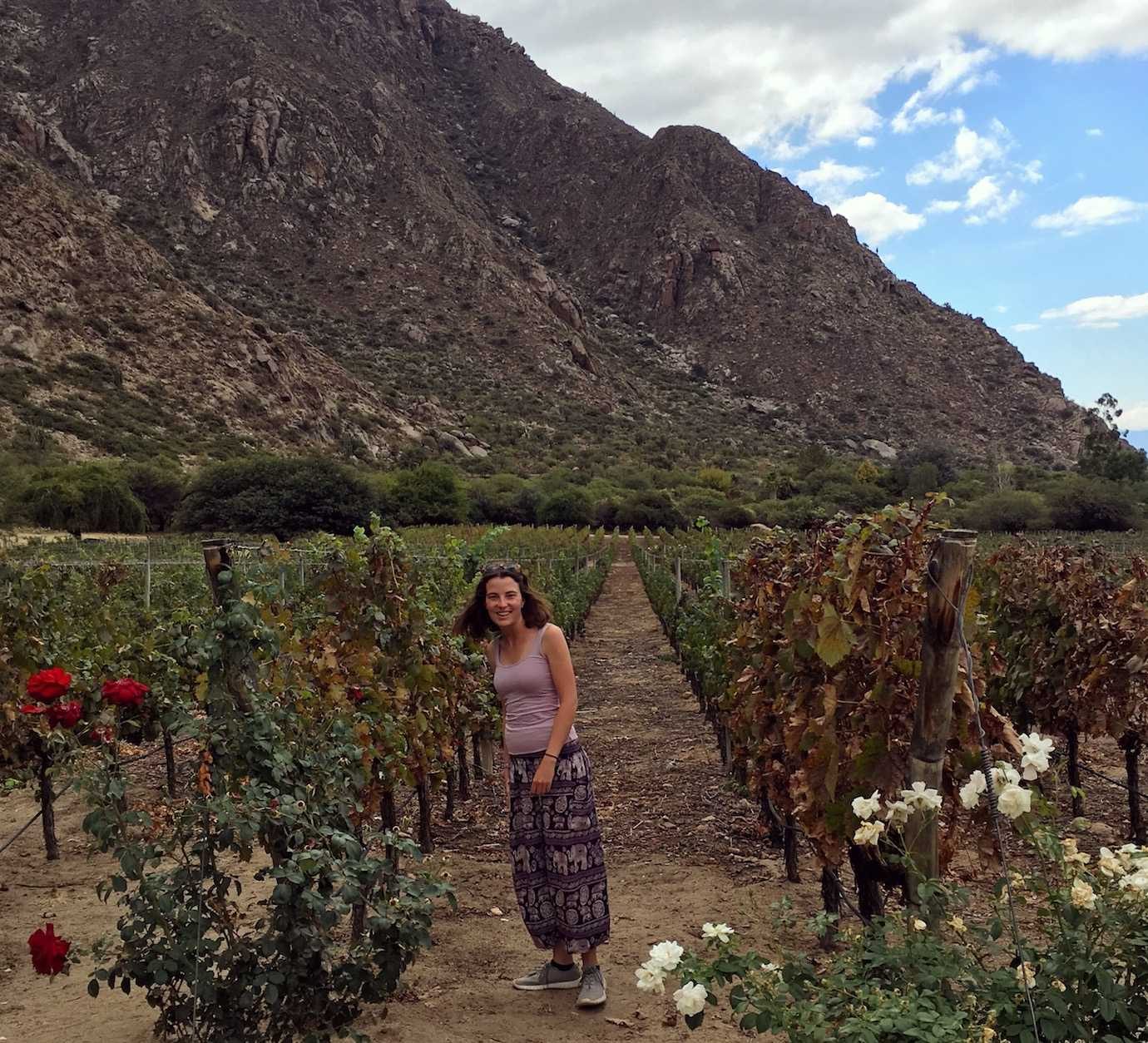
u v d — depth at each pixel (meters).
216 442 75.69
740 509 73.00
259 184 170.50
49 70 194.62
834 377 172.88
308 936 2.88
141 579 13.16
